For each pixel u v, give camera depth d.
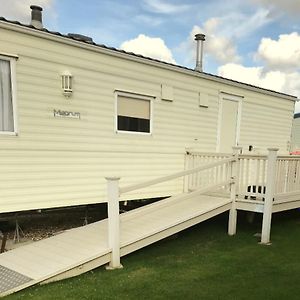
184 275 3.90
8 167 4.73
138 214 4.61
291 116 10.26
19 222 5.93
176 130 6.95
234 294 3.41
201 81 7.32
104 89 5.68
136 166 6.29
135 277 3.77
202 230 6.18
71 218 6.39
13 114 4.73
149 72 6.31
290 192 6.11
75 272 3.68
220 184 5.77
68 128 5.31
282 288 3.59
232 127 8.27
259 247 5.16
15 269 3.58
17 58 4.67
